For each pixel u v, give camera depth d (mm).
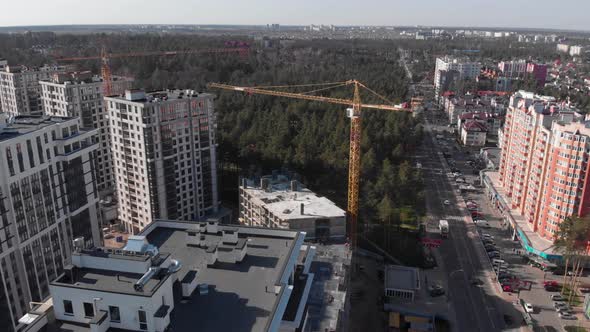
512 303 153500
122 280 60562
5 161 115375
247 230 84812
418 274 160250
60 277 61562
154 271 61562
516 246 192125
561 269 171250
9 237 118875
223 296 65438
